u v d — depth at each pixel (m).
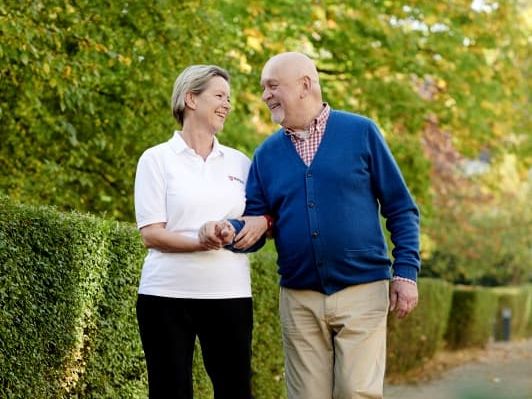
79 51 8.49
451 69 13.45
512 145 15.27
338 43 12.44
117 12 8.97
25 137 9.23
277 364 8.48
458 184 21.55
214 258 4.15
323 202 4.34
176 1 9.13
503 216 23.70
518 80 14.70
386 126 13.66
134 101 9.39
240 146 10.88
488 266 23.05
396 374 14.01
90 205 9.91
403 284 4.39
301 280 4.41
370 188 4.42
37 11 7.87
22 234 4.66
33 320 4.80
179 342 4.12
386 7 13.12
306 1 11.37
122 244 5.72
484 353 19.33
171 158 4.23
